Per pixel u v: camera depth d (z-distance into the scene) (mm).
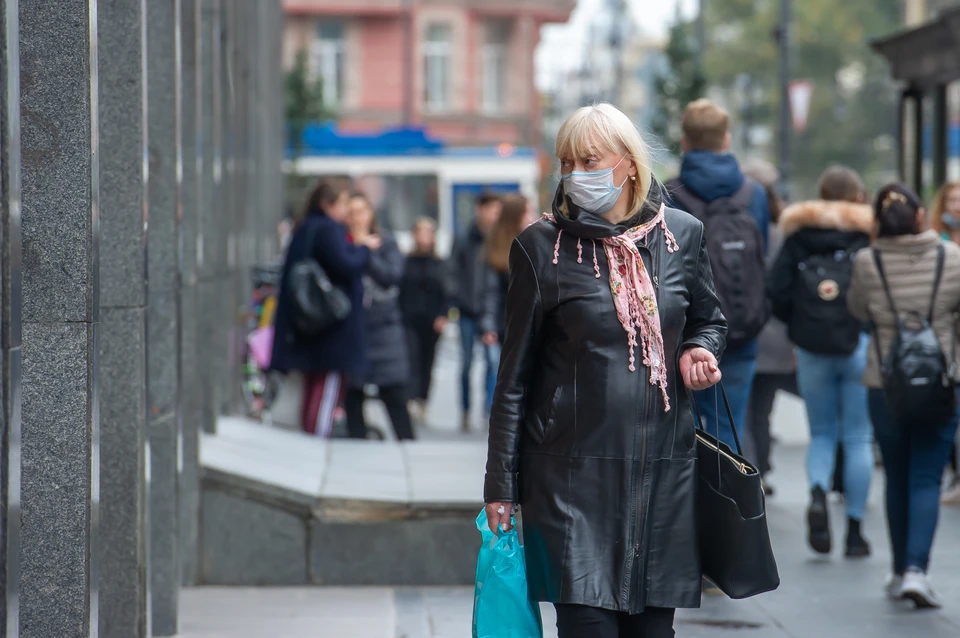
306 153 85250
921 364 18094
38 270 11961
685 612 18672
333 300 27453
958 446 27141
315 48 131375
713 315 11305
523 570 11062
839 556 22188
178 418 17203
